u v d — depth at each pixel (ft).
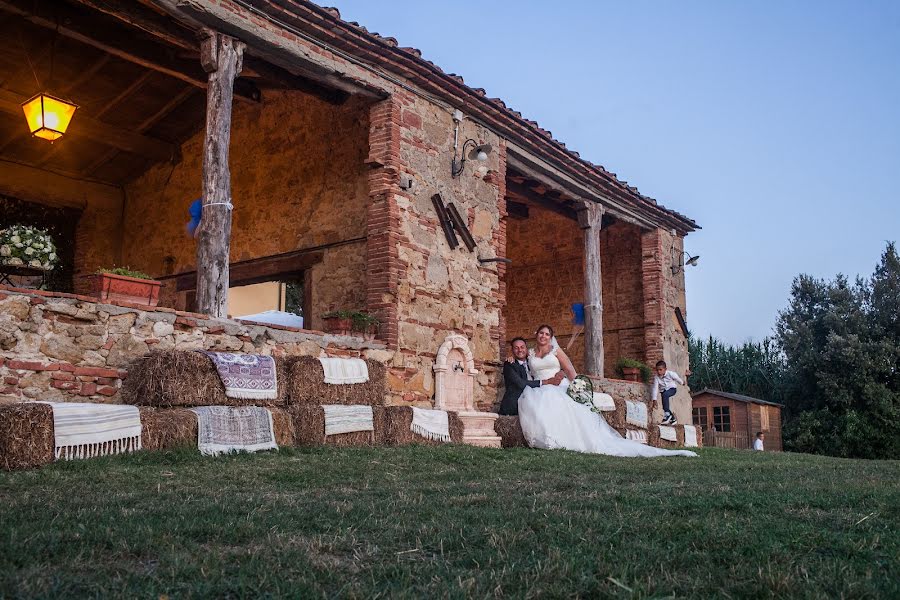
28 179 46.98
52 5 32.94
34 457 16.92
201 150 47.16
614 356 56.08
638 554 9.88
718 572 9.01
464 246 37.83
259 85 42.86
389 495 14.99
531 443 32.19
